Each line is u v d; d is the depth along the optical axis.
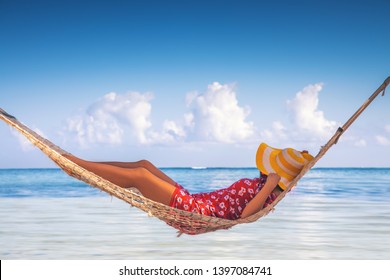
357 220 9.37
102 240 7.31
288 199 13.98
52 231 8.03
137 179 4.27
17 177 35.66
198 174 46.19
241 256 6.41
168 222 4.33
